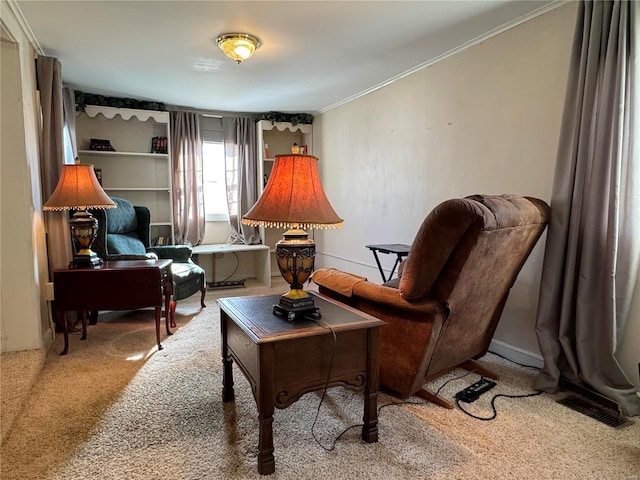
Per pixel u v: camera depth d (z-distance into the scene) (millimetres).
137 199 4734
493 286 2055
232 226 5160
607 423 1904
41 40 2822
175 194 4781
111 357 2682
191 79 3721
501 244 1812
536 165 2500
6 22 2256
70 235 3154
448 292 1828
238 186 5129
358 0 2277
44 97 2982
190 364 2574
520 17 2498
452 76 3090
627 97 1962
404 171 3672
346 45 2930
